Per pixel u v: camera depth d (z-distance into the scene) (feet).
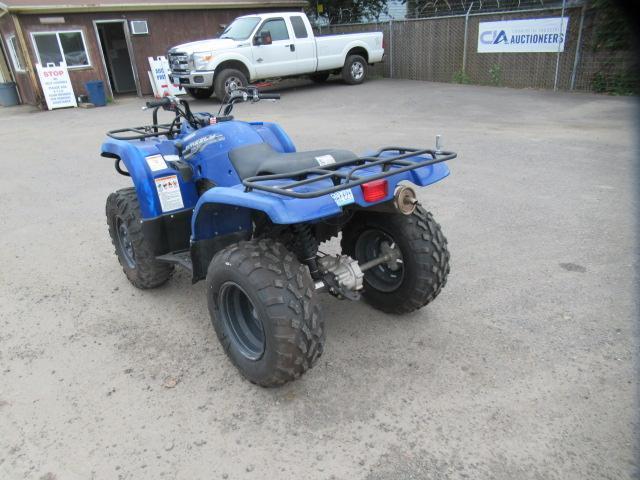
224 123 11.51
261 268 8.75
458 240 16.01
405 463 8.02
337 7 76.38
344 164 9.66
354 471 7.94
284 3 64.54
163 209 12.41
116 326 12.30
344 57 52.47
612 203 18.45
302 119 36.96
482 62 49.67
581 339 10.80
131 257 14.20
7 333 12.17
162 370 10.59
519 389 9.46
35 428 9.12
